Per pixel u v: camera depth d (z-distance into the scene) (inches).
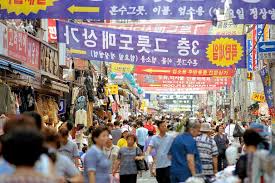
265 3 511.5
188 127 476.1
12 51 656.4
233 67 746.8
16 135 187.0
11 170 213.5
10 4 521.7
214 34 760.3
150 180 868.0
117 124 954.7
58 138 344.5
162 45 713.6
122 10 527.8
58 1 523.5
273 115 775.1
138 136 998.4
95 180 379.2
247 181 304.3
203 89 1610.5
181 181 466.9
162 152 590.9
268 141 367.2
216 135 736.3
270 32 839.7
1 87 604.4
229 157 423.8
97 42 685.9
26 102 700.7
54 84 854.5
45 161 232.8
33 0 522.3
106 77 1544.0
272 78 764.6
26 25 805.9
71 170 311.0
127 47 698.8
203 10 528.1
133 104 2407.7
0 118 537.6
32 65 755.4
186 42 722.8
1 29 613.6
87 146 698.8
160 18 528.7
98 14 528.1
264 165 265.9
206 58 726.5
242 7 512.7
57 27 676.1
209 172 541.0
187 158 466.6
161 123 592.7
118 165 579.2
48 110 913.5
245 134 338.0
